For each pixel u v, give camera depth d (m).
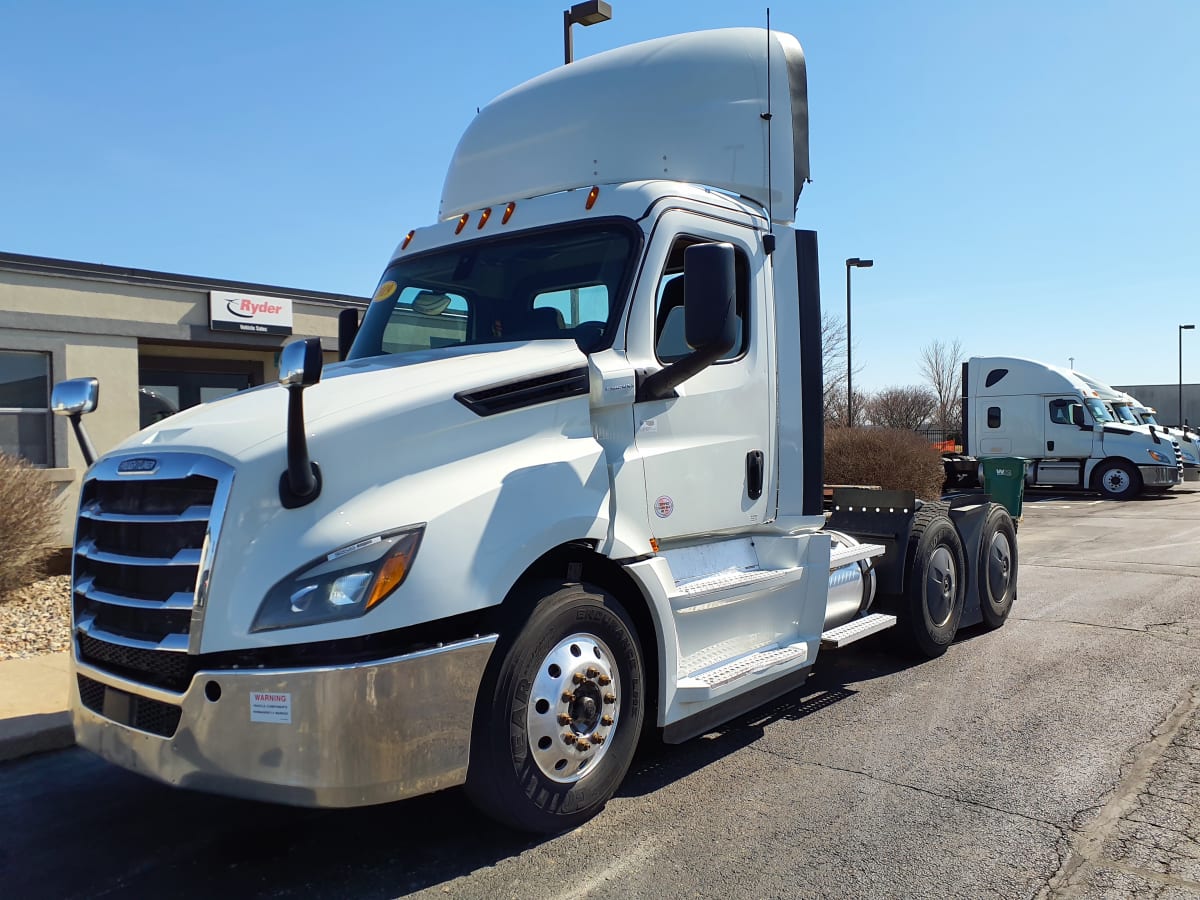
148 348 14.38
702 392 4.66
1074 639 7.66
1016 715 5.60
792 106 5.45
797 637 5.32
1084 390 25.36
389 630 3.27
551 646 3.78
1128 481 24.58
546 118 5.31
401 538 3.32
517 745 3.65
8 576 8.27
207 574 3.20
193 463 3.33
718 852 3.78
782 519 5.20
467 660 3.47
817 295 5.46
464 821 4.10
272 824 4.12
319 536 3.27
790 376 5.27
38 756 5.10
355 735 3.19
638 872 3.61
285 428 3.44
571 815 3.87
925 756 4.91
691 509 4.55
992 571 7.94
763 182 5.24
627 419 4.30
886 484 18.83
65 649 6.96
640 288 4.40
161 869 3.71
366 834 3.98
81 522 3.85
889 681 6.45
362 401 3.60
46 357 12.45
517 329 4.62
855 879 3.54
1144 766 4.72
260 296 14.72
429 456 3.61
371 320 5.20
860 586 6.48
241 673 3.15
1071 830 3.97
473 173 5.58
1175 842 3.85
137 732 3.43
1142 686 6.19
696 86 5.09
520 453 3.86
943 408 49.53
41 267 12.24
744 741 5.20
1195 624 8.17
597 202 4.66
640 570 4.16
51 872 3.70
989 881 3.53
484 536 3.53
